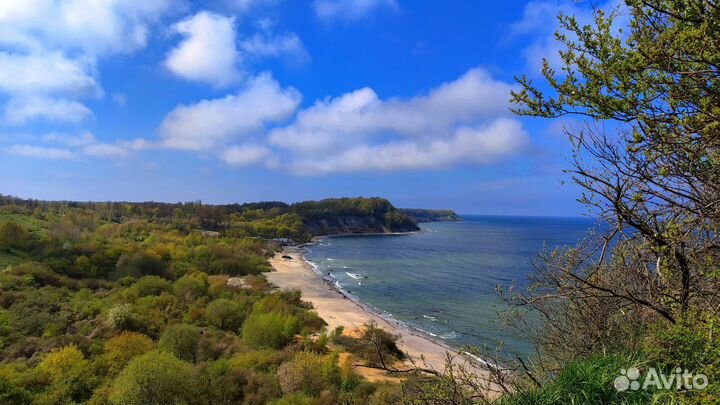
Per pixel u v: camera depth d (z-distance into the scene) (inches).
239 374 879.7
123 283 1931.6
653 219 122.8
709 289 124.4
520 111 123.6
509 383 158.9
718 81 94.0
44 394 796.6
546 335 197.9
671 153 101.6
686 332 117.7
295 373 842.2
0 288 1515.7
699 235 122.3
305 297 2001.7
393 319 1590.8
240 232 4456.2
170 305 1482.5
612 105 104.0
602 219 128.4
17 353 1031.0
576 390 139.0
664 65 95.7
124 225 3668.8
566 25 110.3
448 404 144.8
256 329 1187.9
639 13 99.9
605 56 105.2
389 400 208.2
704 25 83.0
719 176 100.7
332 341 1231.5
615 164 112.5
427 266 3041.3
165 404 747.4
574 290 142.7
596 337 169.9
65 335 1121.4
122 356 967.6
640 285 144.3
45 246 2166.6
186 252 2706.7
